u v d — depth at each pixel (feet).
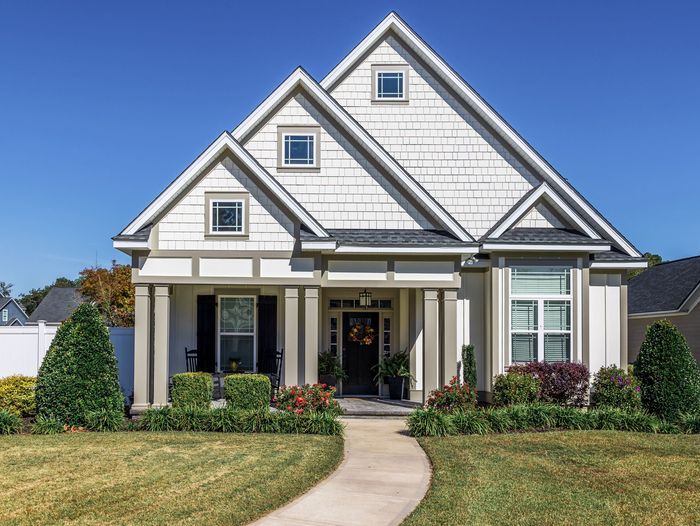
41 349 54.39
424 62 58.95
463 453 34.99
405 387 57.41
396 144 58.70
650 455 34.86
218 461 32.14
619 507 25.62
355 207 54.08
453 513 24.53
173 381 45.70
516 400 48.26
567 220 55.26
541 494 27.17
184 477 29.04
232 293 57.00
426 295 51.19
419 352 57.06
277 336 57.06
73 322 43.14
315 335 49.06
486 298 55.57
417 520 23.71
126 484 27.86
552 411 43.70
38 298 275.59
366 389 60.08
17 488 27.27
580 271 53.42
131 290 113.70
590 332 56.29
